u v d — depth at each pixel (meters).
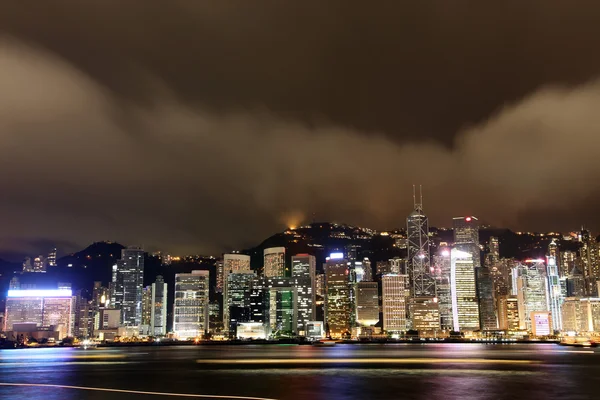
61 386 126.50
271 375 153.25
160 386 125.06
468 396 106.31
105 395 109.44
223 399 102.19
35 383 134.00
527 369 172.00
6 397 107.31
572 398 103.75
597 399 102.81
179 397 105.50
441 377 144.38
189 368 187.38
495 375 150.38
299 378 143.38
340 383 129.62
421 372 161.50
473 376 147.38
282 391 114.19
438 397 104.69
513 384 126.38
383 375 151.25
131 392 113.69
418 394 109.12
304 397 104.94
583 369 172.25
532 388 118.31
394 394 109.19
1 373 166.88
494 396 106.25
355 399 102.12
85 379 144.25
